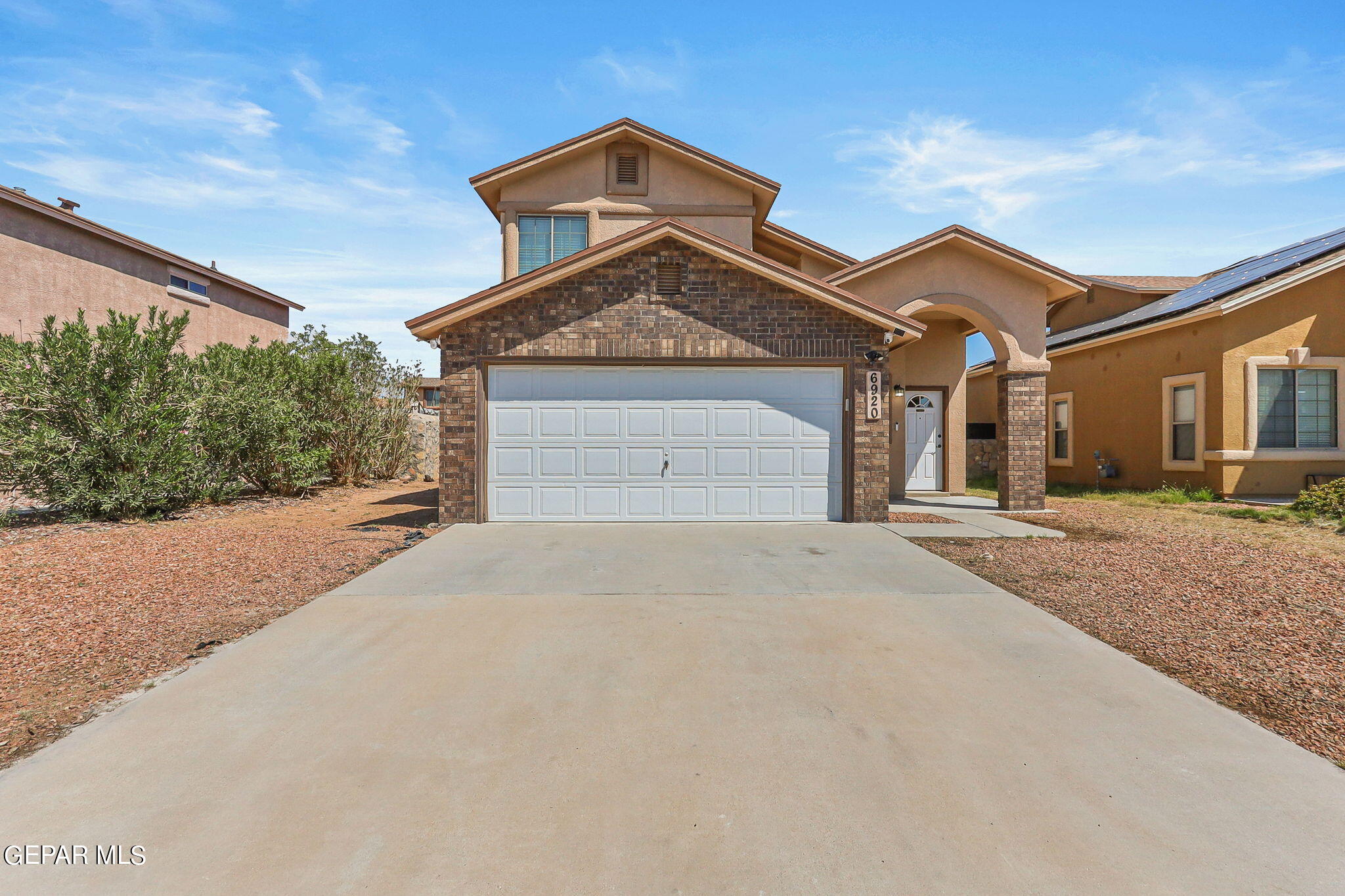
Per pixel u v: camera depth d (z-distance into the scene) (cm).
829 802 289
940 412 1503
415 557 748
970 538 872
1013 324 1174
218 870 245
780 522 1009
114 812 278
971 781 305
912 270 1170
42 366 1027
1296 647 475
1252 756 328
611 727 354
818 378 1016
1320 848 260
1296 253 1543
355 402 1638
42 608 562
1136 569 696
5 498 1163
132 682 414
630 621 522
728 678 416
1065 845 261
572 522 998
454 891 235
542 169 1346
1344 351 1348
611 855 255
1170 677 427
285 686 402
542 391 998
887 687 404
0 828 268
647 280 992
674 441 1006
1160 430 1484
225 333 2128
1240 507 1192
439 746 333
